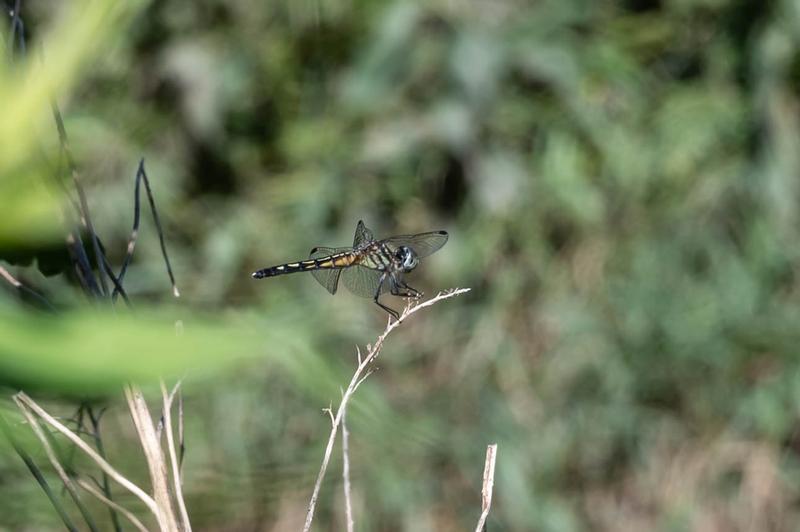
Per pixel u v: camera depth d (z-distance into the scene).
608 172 8.19
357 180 8.15
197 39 7.99
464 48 7.77
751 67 8.35
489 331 8.19
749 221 8.34
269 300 7.66
